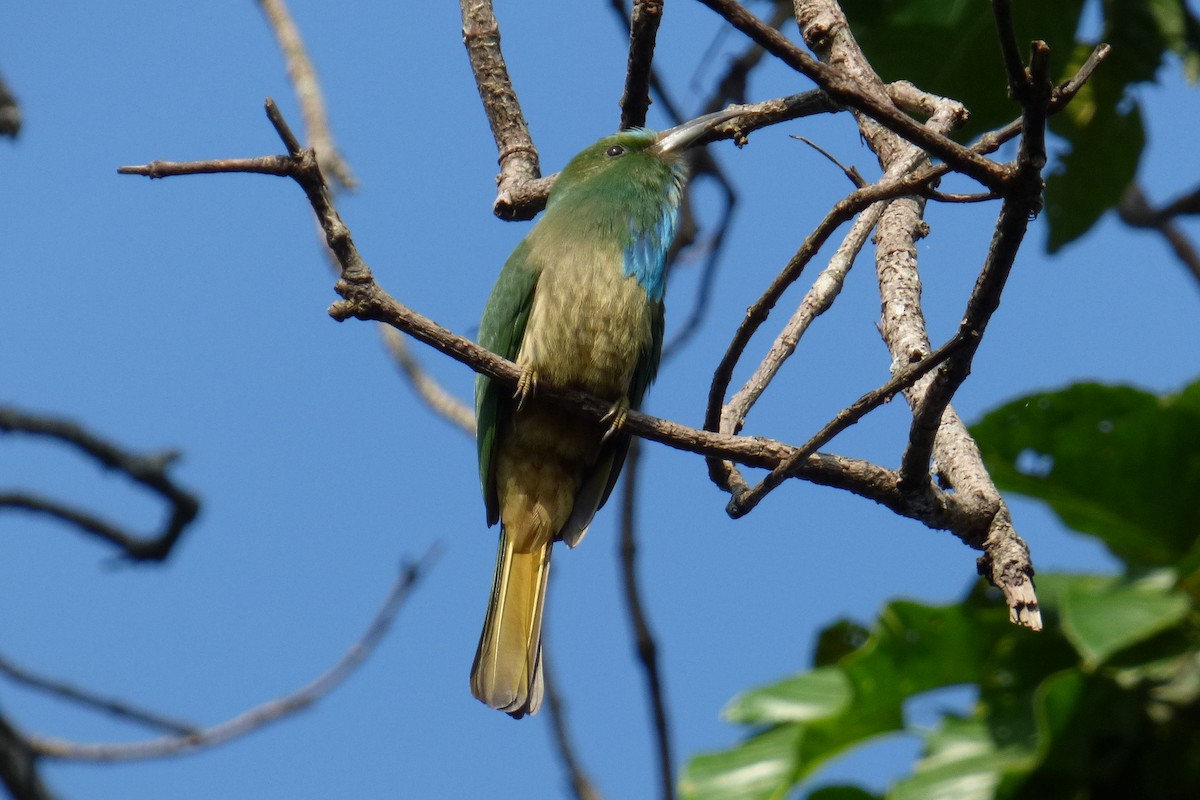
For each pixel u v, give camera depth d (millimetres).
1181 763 8055
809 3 10109
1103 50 5934
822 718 8594
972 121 11828
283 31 12289
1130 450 9172
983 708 8617
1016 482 9422
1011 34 5688
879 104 6059
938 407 6930
